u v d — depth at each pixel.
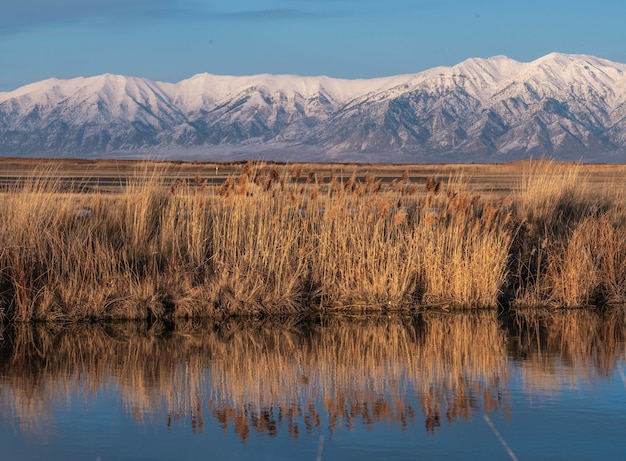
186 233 24.19
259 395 15.68
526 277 26.09
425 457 12.40
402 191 26.52
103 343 20.09
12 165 112.75
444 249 24.92
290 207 25.33
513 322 22.73
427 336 21.02
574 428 13.65
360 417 14.31
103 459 12.37
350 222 24.89
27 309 22.08
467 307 24.31
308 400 15.36
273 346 19.84
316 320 23.03
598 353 19.09
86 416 14.42
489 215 24.78
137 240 23.83
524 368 17.62
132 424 13.98
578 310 24.48
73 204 26.84
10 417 14.35
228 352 19.25
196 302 23.06
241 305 23.25
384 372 17.36
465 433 13.44
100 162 121.44
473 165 135.25
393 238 25.12
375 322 22.72
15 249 22.28
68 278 22.83
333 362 18.28
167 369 17.66
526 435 13.31
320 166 120.19
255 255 23.92
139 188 25.64
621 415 14.32
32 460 12.30
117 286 22.88
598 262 25.73
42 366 17.89
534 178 31.61
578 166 32.78
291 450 12.71
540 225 27.88
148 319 22.77
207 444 12.99
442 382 16.56
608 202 31.14
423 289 24.67
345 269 24.39
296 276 23.84
